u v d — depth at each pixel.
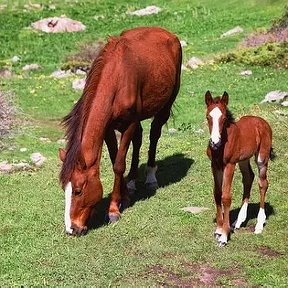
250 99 19.69
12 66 30.66
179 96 20.83
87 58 30.14
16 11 43.47
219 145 9.25
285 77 22.38
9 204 12.05
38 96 21.84
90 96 10.46
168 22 39.06
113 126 10.98
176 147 15.48
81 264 9.27
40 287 8.66
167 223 10.80
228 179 9.84
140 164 14.48
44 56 32.91
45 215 11.41
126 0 46.72
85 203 10.22
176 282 8.81
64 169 10.20
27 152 15.97
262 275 8.94
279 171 13.35
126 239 10.16
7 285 8.70
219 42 31.14
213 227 10.63
